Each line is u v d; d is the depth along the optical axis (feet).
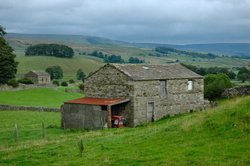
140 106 179.63
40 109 260.62
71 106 182.19
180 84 199.82
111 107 182.91
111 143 104.94
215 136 92.22
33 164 88.07
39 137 151.12
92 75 193.57
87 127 176.76
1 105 270.87
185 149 85.15
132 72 183.52
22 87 381.60
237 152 78.23
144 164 77.25
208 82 248.32
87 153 94.32
